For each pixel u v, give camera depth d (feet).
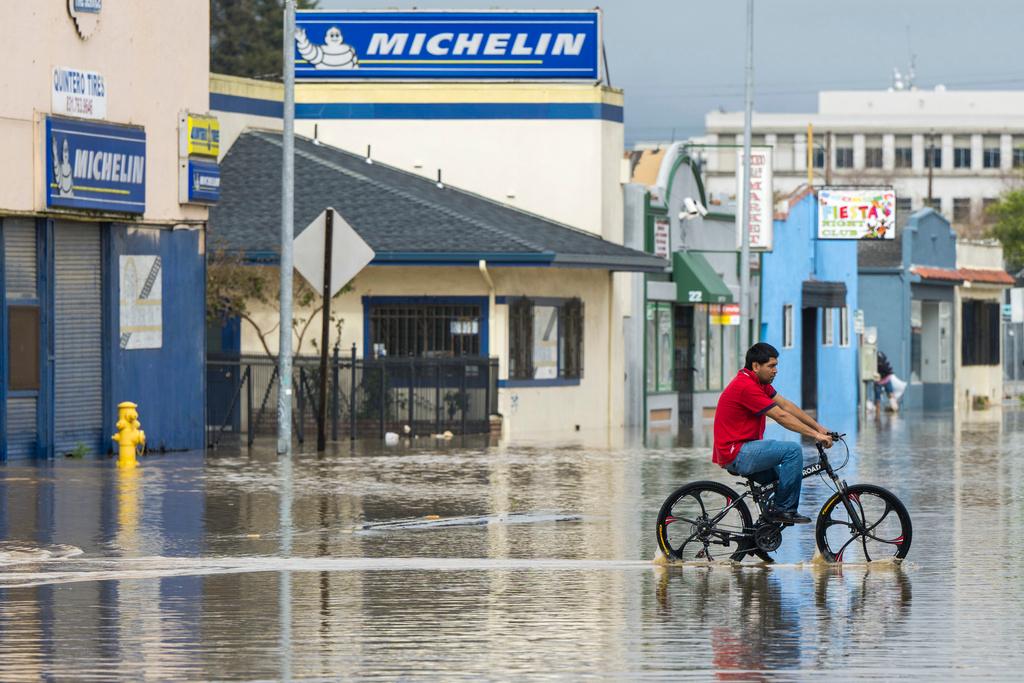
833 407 478.18
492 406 303.27
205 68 238.07
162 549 136.26
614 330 345.72
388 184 322.96
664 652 93.86
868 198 464.24
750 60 373.20
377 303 306.55
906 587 116.06
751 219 402.31
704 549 128.26
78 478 191.52
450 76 346.13
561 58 344.28
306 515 159.63
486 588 116.37
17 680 86.94
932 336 528.22
